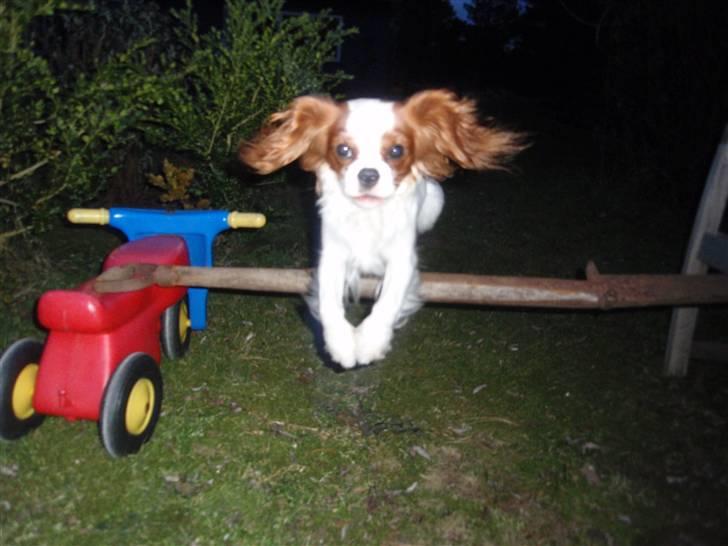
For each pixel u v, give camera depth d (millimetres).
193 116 1562
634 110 2818
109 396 915
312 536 873
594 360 1395
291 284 1014
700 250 1174
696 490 1001
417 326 1489
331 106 962
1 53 1188
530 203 2689
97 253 1794
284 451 1030
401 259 973
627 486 997
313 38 1678
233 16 1586
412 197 992
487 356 1378
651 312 1636
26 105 1404
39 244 1674
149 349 1067
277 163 982
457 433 1114
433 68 7383
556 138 4031
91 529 854
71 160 1305
